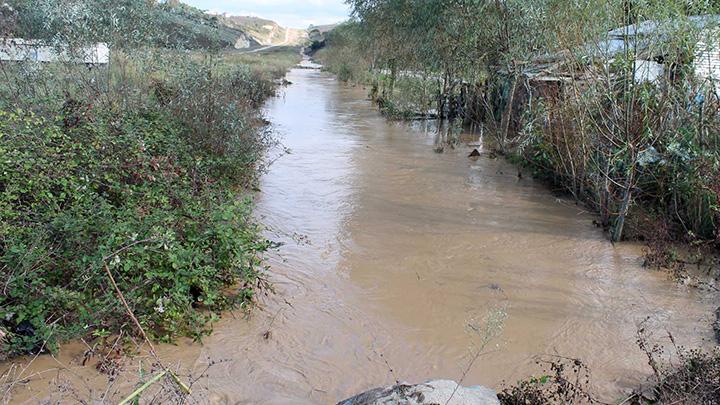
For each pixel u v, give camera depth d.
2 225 5.38
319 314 6.01
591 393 4.82
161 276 5.31
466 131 17.73
